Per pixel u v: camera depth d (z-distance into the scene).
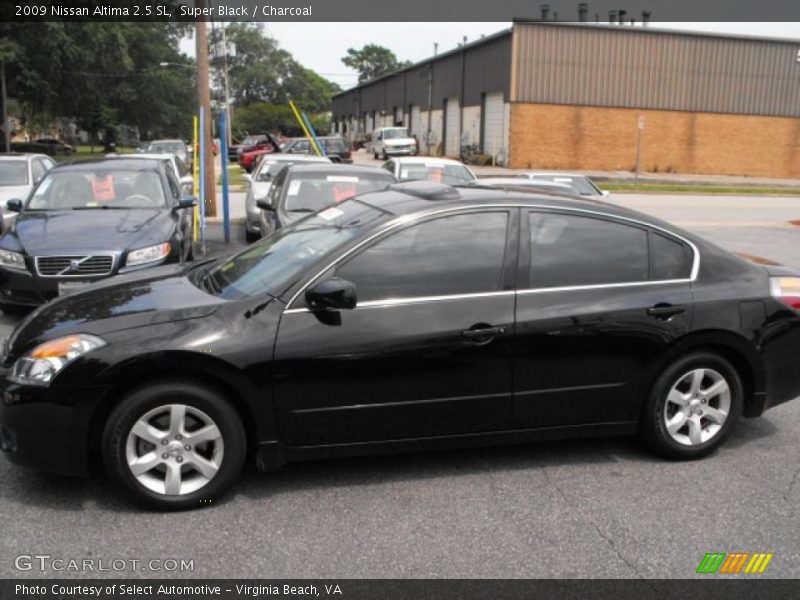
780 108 40.31
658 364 4.33
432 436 4.09
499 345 4.05
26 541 3.46
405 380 3.95
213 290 4.24
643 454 4.59
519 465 4.39
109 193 8.55
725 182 35.28
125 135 62.41
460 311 4.01
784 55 39.66
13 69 37.06
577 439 4.80
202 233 11.27
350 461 4.39
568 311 4.14
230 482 3.85
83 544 3.45
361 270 3.97
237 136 73.81
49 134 65.00
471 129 43.22
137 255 7.14
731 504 3.96
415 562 3.36
